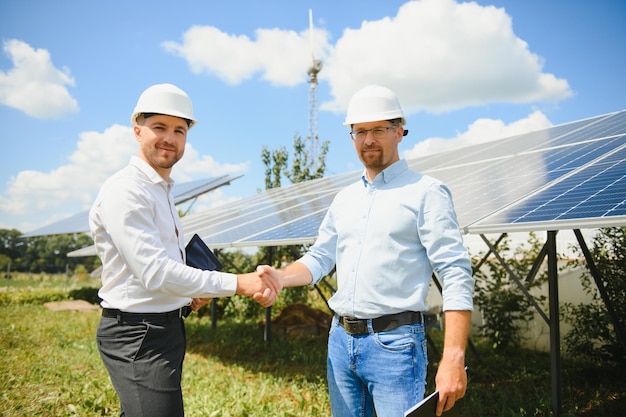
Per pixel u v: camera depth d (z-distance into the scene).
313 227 5.17
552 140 6.78
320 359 6.98
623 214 2.80
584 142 5.83
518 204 3.79
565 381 5.64
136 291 2.47
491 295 7.39
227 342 8.28
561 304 6.99
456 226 2.29
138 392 2.42
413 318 2.32
